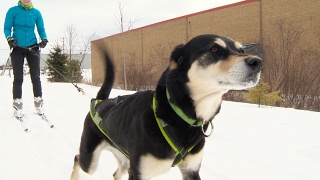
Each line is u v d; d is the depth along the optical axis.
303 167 2.03
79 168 1.96
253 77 1.39
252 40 9.93
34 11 3.46
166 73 1.47
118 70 11.34
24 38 3.41
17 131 2.99
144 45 14.36
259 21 9.70
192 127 1.42
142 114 1.42
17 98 3.50
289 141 2.57
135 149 1.44
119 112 1.62
